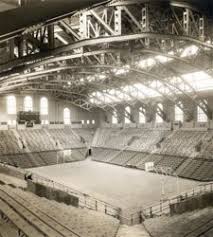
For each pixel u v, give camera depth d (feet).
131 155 152.76
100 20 60.70
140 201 86.79
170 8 69.82
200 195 67.26
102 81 135.74
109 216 60.49
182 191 94.02
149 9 68.90
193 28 75.51
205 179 107.34
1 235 24.21
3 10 20.67
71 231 27.35
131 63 103.55
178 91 128.67
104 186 106.22
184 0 60.75
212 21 72.23
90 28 70.90
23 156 153.07
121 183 110.63
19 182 79.92
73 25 63.98
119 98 156.76
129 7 67.92
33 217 27.96
